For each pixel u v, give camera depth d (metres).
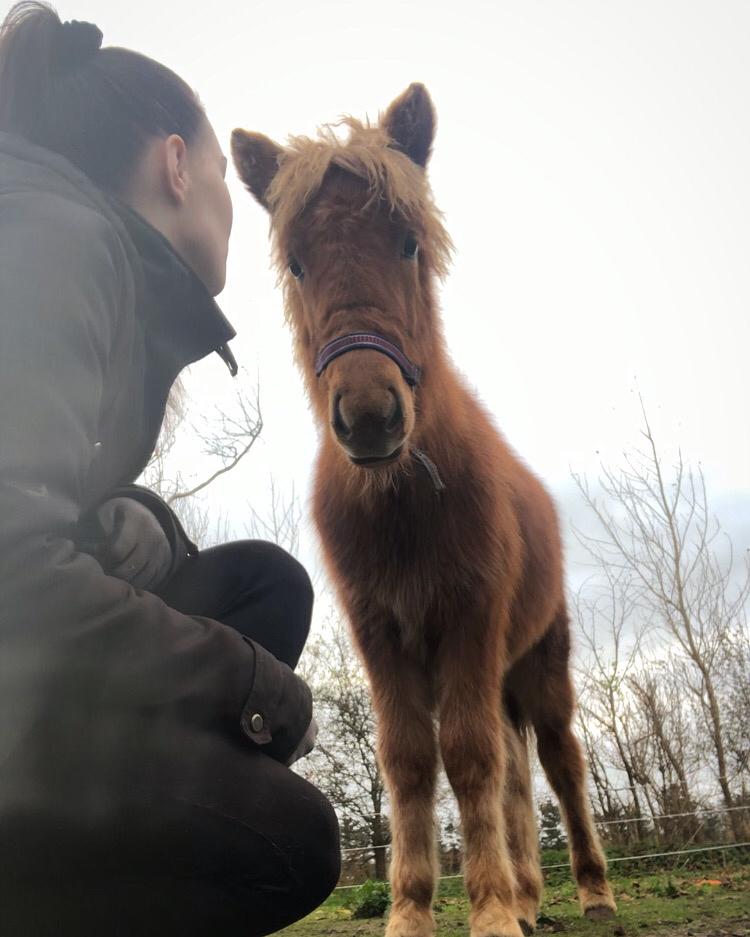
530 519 3.55
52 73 1.52
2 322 1.06
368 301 2.30
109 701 1.12
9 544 0.97
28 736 1.09
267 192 2.67
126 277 1.29
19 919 1.18
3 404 1.02
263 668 1.28
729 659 9.83
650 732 9.02
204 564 1.81
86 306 1.14
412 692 2.86
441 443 2.77
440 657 2.83
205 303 1.51
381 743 2.83
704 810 7.93
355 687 9.69
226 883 1.24
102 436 1.31
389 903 4.24
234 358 1.69
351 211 2.37
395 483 2.74
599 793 8.38
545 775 4.02
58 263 1.13
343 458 2.78
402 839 2.68
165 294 1.45
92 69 1.53
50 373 1.06
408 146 2.85
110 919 1.21
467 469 2.85
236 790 1.22
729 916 3.27
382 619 2.90
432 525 2.77
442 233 2.59
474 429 3.04
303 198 2.39
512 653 3.42
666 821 8.02
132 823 1.15
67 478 1.05
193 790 1.18
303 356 2.69
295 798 1.28
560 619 4.07
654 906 3.89
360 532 2.84
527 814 3.70
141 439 1.50
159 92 1.57
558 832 7.55
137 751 1.14
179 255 1.47
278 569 1.85
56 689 1.08
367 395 2.12
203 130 1.64
